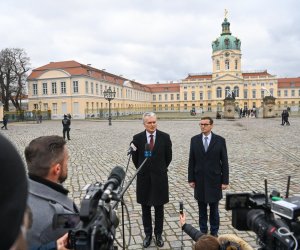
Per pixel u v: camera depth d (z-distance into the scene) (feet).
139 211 20.06
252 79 331.16
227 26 332.39
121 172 6.50
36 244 5.66
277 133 72.38
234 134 70.54
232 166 33.68
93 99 232.32
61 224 5.54
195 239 10.25
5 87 191.11
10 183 2.51
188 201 21.84
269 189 24.43
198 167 15.51
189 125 110.42
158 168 15.06
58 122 167.73
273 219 5.54
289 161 36.19
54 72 221.25
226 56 328.08
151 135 15.26
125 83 295.48
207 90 344.49
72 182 27.81
